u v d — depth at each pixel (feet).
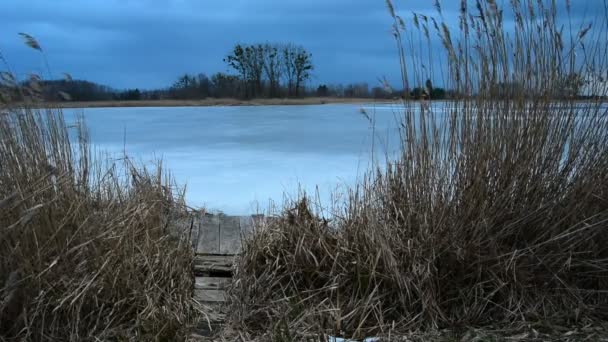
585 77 11.41
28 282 9.32
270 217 12.68
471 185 10.96
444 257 10.95
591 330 10.30
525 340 9.93
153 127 40.83
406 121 11.36
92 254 10.11
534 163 11.14
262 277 11.22
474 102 11.12
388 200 11.69
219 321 10.57
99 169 12.81
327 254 11.30
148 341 9.28
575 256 11.30
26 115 10.61
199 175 22.38
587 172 11.32
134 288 10.36
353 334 10.16
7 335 9.27
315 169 22.94
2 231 9.13
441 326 10.54
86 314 9.93
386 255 10.85
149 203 12.52
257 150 28.73
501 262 10.95
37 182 9.85
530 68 11.23
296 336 9.95
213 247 13.48
